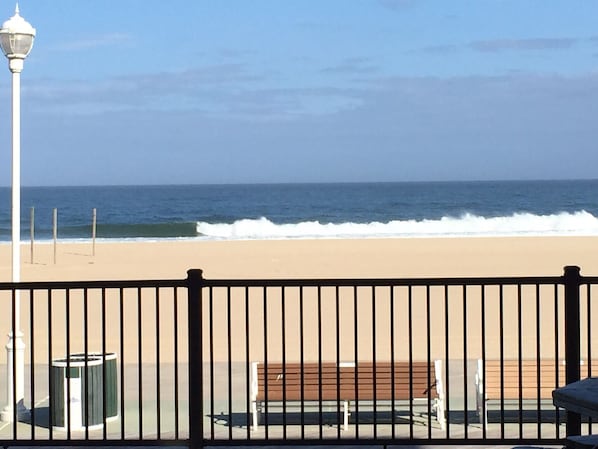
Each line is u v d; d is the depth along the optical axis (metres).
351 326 16.52
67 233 57.28
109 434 8.54
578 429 6.60
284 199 121.31
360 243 40.38
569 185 183.38
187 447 6.79
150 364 12.20
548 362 9.27
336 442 6.71
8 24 9.47
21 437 8.53
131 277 26.84
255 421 8.81
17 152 9.68
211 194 143.50
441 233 51.88
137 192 158.75
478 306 18.86
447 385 6.75
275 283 6.66
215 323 16.81
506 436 8.27
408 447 7.50
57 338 15.27
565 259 31.80
